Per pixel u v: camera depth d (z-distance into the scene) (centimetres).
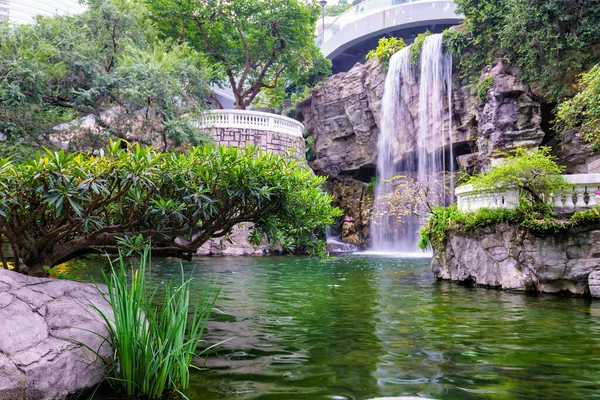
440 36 2655
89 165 490
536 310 792
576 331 625
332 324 668
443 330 631
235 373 434
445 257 1274
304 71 3662
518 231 1059
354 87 3200
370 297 934
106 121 1833
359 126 3167
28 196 520
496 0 2317
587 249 957
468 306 830
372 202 3158
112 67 1880
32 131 1552
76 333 387
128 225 575
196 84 2009
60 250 591
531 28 2052
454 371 443
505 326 656
